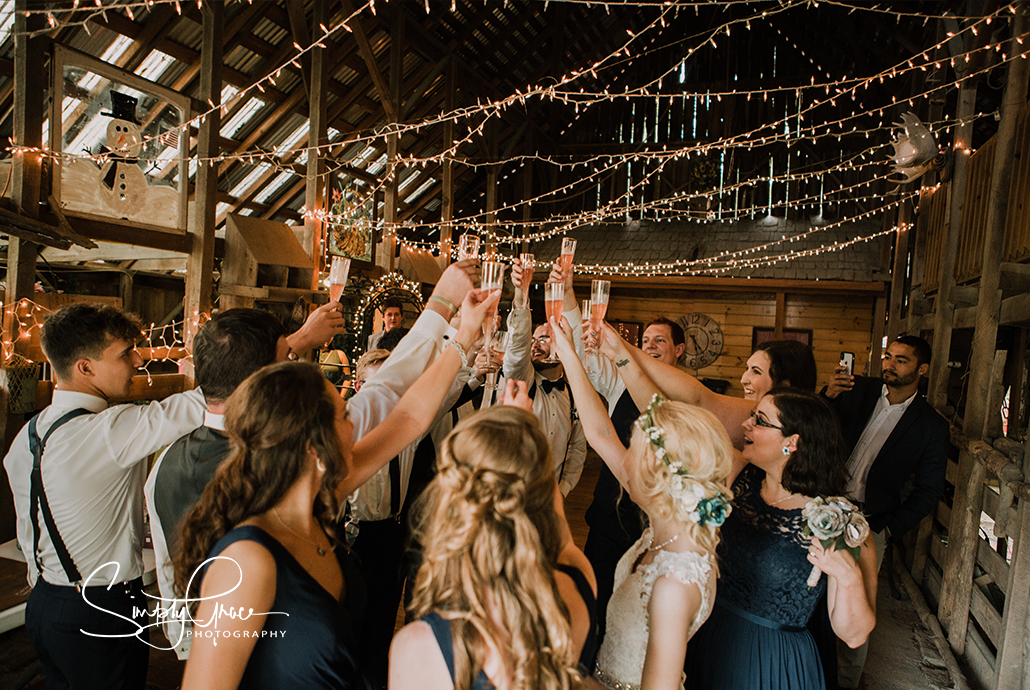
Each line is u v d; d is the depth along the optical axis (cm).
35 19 343
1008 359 443
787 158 935
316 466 102
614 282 893
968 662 262
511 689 77
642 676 112
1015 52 288
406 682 83
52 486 140
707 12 959
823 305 848
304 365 106
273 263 525
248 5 517
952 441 316
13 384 298
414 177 891
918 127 367
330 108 709
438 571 83
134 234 416
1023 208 272
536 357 255
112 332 150
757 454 143
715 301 885
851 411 279
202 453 125
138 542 155
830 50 920
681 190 982
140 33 462
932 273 457
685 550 115
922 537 345
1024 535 216
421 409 125
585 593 92
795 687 131
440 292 148
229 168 666
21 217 322
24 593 215
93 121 423
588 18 937
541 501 87
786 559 133
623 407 231
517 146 999
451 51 773
